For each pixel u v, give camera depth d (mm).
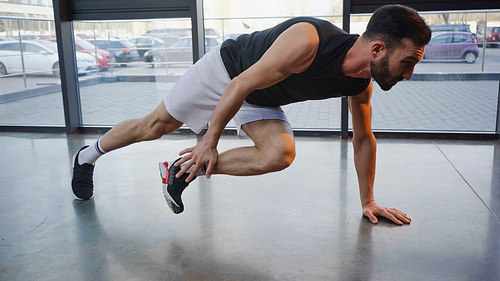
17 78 4281
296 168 2943
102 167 2994
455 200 2326
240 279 1547
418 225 2010
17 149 3564
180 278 1559
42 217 2145
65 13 4016
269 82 1469
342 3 3762
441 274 1578
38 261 1695
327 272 1595
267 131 1742
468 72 3783
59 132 4258
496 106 3783
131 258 1715
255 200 2350
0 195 2463
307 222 2053
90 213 2191
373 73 1429
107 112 4352
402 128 3982
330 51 1435
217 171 1769
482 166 2949
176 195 1859
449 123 3910
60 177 2791
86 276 1580
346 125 3758
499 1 3457
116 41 4195
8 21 4121
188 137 3941
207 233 1942
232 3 3990
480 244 1812
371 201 2141
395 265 1645
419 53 1344
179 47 4137
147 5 3924
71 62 4148
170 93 1866
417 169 2896
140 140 2039
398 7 1359
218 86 1764
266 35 1598
